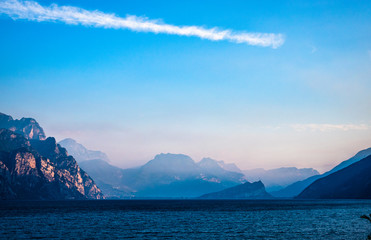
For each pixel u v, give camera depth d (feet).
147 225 353.31
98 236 268.62
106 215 502.38
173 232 296.10
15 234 272.31
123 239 255.91
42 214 500.74
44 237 259.80
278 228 326.65
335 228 325.42
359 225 352.49
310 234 282.15
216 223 379.76
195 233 290.56
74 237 261.85
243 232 296.30
